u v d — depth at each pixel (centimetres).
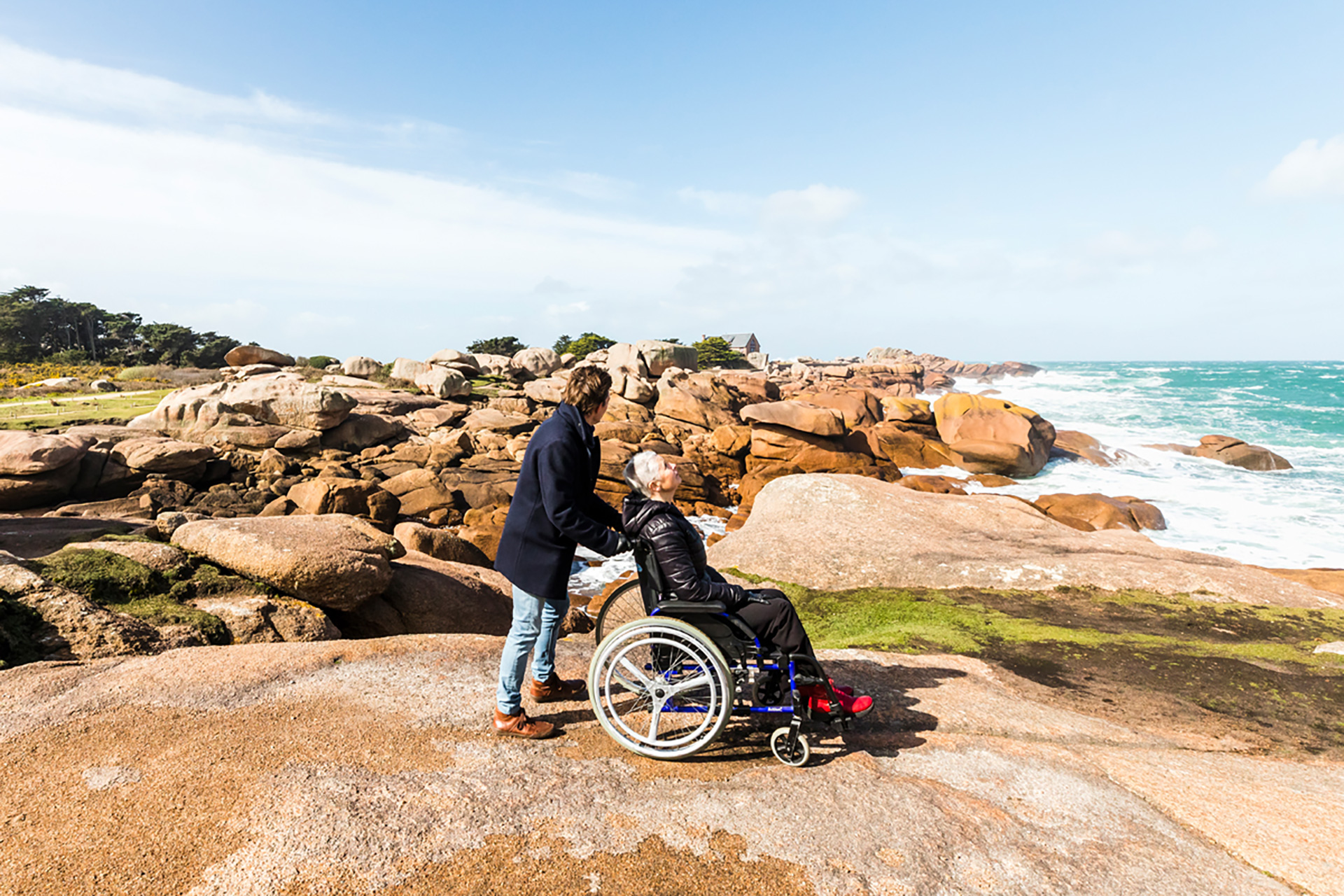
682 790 307
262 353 3378
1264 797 339
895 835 282
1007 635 625
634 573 1515
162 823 262
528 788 301
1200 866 280
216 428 2012
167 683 387
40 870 234
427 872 244
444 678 420
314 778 296
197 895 227
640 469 339
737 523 1994
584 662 468
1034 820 306
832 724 338
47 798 275
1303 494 2123
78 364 6656
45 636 480
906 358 11762
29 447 1484
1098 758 374
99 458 1631
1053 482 2433
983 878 262
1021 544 939
